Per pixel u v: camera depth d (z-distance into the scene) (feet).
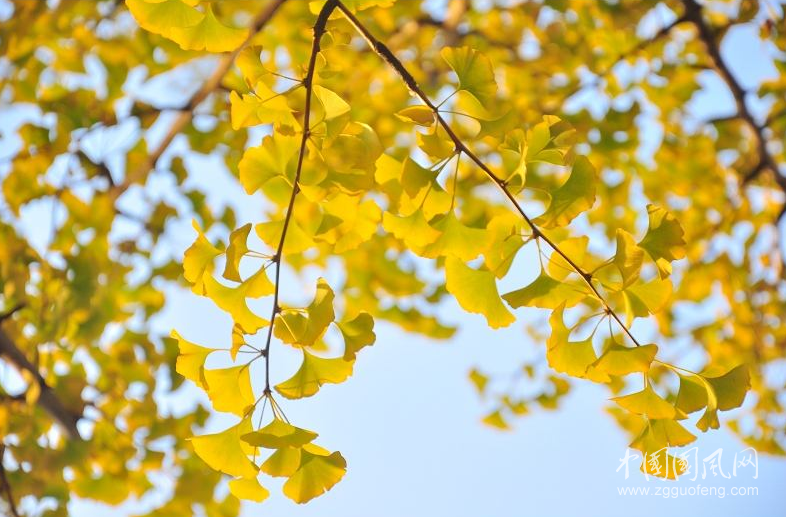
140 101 10.77
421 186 7.43
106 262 11.20
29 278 9.86
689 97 11.98
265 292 7.52
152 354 10.85
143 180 11.35
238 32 7.41
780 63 10.84
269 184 7.84
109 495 10.30
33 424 9.39
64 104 10.33
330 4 7.35
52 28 10.66
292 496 7.49
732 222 12.73
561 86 12.36
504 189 7.43
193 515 10.59
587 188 7.42
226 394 7.50
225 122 11.44
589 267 12.92
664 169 12.82
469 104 7.45
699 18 10.77
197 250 7.51
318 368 7.55
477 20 13.17
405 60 12.80
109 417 10.03
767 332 12.70
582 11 11.10
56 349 10.73
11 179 10.22
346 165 7.35
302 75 7.47
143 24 7.38
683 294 12.99
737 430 13.10
